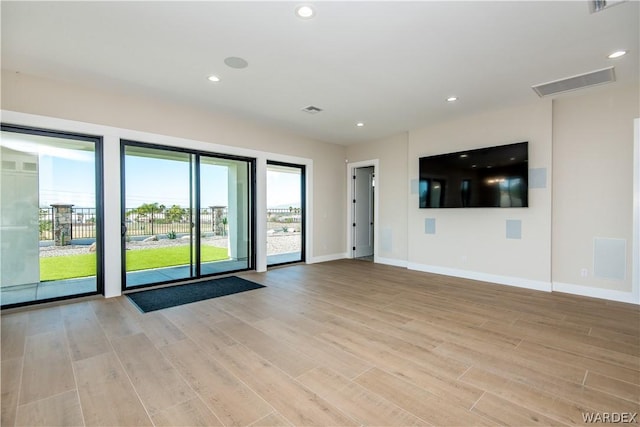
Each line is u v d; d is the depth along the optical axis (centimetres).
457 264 522
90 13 237
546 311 345
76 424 167
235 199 540
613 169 383
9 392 194
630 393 194
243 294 416
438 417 173
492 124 474
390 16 241
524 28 256
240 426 166
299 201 656
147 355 243
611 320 317
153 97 416
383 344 263
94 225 396
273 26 255
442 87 380
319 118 509
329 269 591
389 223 638
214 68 331
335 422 168
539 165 432
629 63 317
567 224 418
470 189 488
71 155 382
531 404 184
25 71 335
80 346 259
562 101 420
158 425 166
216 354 246
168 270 462
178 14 239
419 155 569
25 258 360
